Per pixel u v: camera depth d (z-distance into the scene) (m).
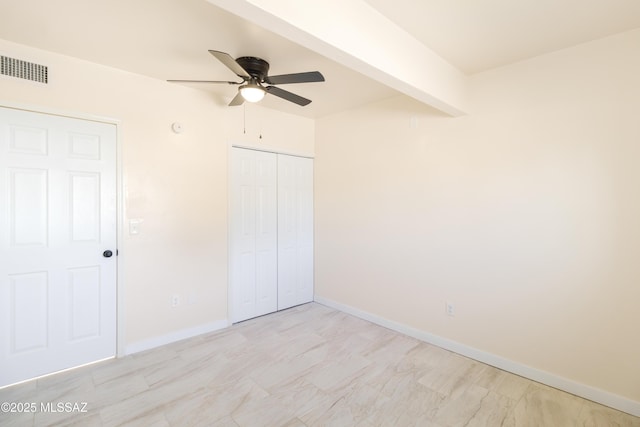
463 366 2.56
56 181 2.38
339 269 3.85
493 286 2.57
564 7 1.76
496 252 2.55
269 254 3.73
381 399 2.12
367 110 3.48
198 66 2.55
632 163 1.98
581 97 2.16
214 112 3.19
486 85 2.58
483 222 2.62
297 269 4.03
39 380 2.30
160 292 2.87
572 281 2.21
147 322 2.80
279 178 3.83
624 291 2.02
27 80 2.24
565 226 2.23
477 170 2.64
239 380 2.33
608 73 2.06
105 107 2.56
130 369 2.46
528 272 2.40
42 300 2.35
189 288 3.05
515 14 1.84
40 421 1.88
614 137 2.04
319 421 1.91
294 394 2.17
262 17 1.35
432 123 2.93
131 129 2.69
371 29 1.80
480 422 1.92
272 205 3.76
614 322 2.06
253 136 3.50
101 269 2.58
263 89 2.31
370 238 3.47
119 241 2.64
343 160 3.76
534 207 2.36
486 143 2.59
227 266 3.32
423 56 2.18
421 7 1.79
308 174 4.12
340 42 1.62
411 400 2.12
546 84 2.30
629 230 2.00
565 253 2.23
